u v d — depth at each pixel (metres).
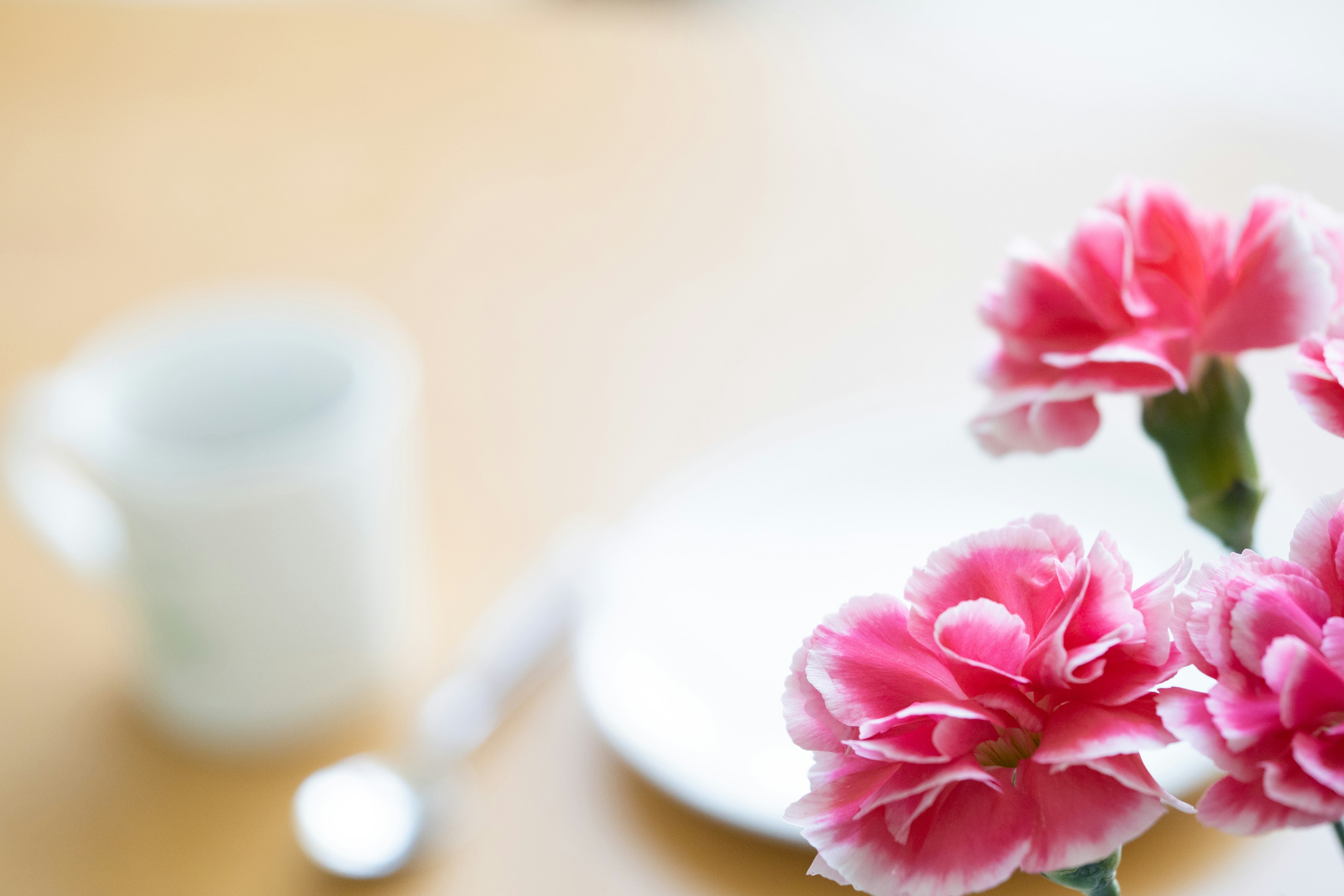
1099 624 0.41
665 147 0.99
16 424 0.68
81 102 1.07
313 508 0.65
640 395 0.79
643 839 0.62
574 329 0.83
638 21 1.23
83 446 0.65
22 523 0.68
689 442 0.77
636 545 0.68
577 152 1.00
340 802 0.64
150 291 0.87
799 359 0.80
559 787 0.65
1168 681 0.42
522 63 1.10
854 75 1.06
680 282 0.86
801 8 1.62
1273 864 0.56
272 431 0.70
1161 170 0.87
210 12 1.18
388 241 0.92
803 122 1.00
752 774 0.62
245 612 0.65
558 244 0.90
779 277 0.84
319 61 1.12
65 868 0.64
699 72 1.08
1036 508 0.65
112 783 0.66
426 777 0.65
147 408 0.69
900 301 0.83
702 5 1.49
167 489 0.63
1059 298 0.48
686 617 0.66
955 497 0.68
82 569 0.67
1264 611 0.38
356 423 0.66
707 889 0.61
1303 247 0.46
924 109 1.00
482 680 0.67
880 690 0.42
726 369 0.80
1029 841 0.40
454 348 0.83
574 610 0.69
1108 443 0.68
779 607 0.66
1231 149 0.88
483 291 0.86
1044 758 0.39
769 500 0.69
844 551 0.67
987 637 0.41
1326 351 0.43
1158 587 0.42
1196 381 0.48
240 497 0.64
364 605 0.67
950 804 0.41
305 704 0.67
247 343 0.70
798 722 0.42
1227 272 0.47
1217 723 0.38
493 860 0.63
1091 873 0.42
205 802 0.66
